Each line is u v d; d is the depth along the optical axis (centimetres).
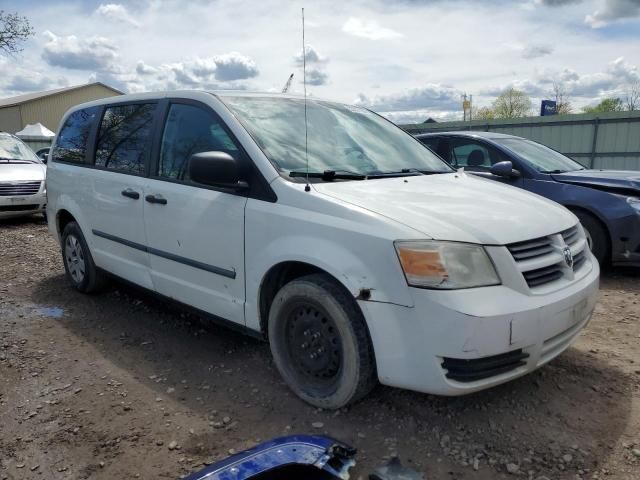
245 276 331
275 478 203
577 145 1664
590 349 386
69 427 296
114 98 479
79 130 515
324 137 374
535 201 343
